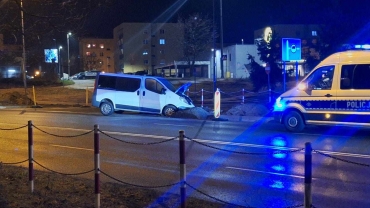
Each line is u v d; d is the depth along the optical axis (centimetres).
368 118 1480
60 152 1298
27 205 688
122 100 2417
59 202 712
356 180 912
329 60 1588
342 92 1530
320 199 784
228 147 1316
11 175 917
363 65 1504
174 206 706
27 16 842
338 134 1574
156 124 1955
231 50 6812
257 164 1084
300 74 4444
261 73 3794
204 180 937
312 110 1598
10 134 1678
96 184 668
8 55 1430
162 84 2391
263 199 789
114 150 1317
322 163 1076
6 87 5159
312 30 5503
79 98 4050
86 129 1798
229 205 724
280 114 1672
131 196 766
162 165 1105
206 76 7550
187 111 2286
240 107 2298
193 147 1329
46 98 4122
